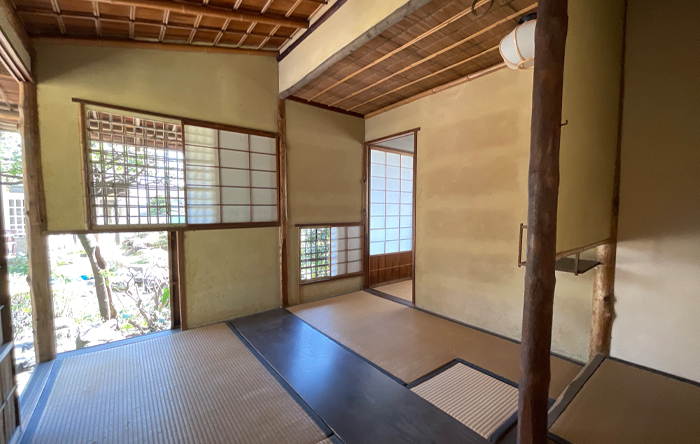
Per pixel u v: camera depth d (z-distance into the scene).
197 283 3.19
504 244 2.92
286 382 2.16
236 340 2.86
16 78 2.35
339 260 4.43
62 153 2.53
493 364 2.40
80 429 1.69
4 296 1.62
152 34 2.82
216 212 3.30
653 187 2.16
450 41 2.54
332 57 2.74
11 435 1.57
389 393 2.03
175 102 3.02
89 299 5.72
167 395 2.01
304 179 3.98
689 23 2.00
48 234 2.48
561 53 1.26
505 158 2.89
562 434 1.60
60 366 2.37
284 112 3.76
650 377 2.09
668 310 2.13
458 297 3.35
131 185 2.84
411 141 5.35
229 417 1.80
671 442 1.53
